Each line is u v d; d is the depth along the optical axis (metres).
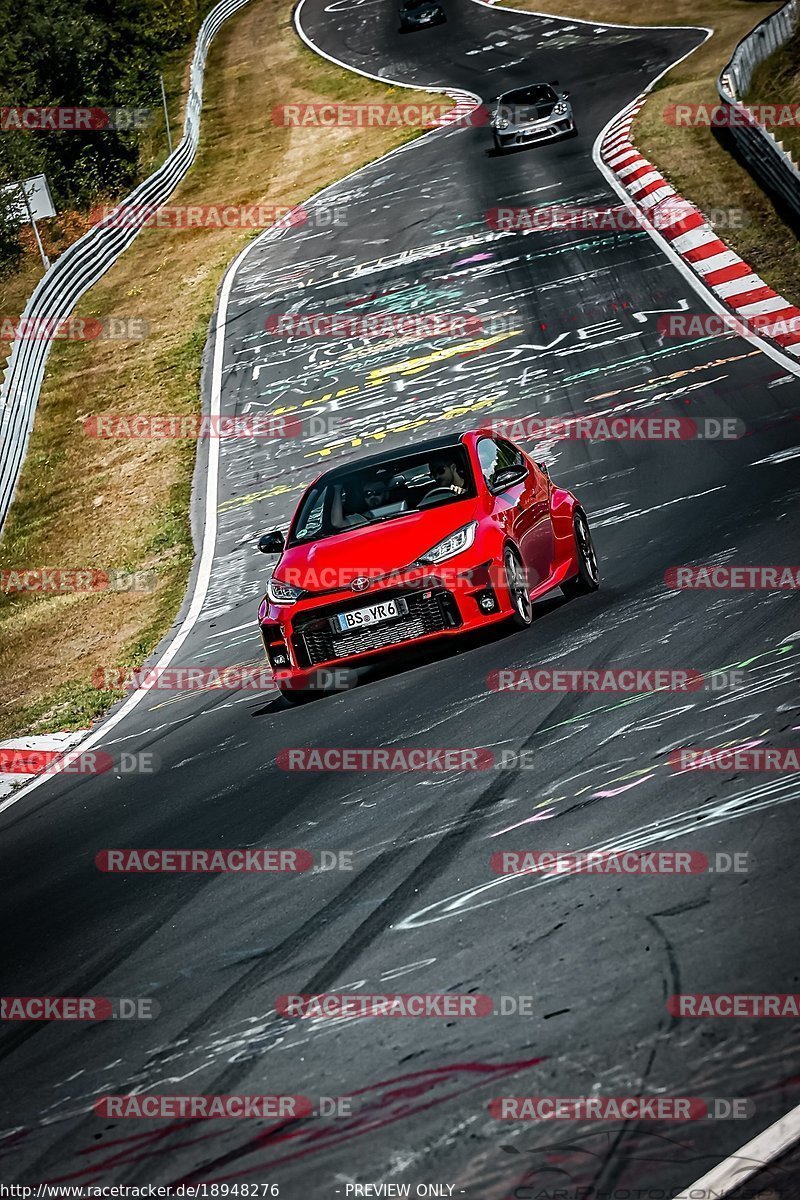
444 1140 8.96
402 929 12.62
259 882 15.21
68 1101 11.05
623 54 119.31
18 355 69.81
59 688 36.72
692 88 96.94
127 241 96.31
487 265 72.06
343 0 164.88
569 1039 9.83
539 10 145.50
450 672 22.81
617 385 50.28
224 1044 11.30
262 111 126.88
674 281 60.84
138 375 72.50
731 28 118.75
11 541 56.62
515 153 94.06
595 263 66.69
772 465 34.56
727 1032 9.42
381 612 23.30
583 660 20.84
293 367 66.88
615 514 35.16
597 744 16.56
